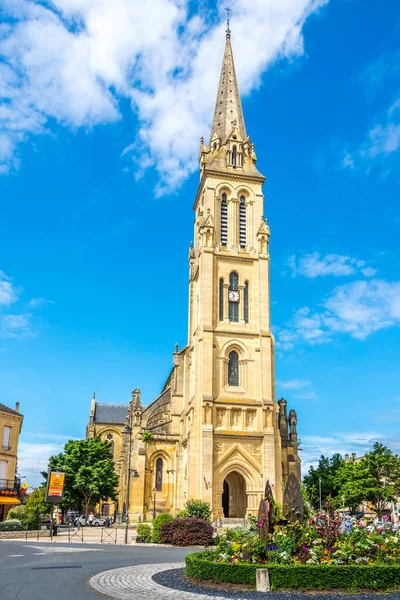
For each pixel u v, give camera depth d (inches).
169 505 2957.7
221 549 1045.8
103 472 3312.0
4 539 2028.8
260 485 2645.2
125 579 982.4
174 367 3307.1
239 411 2758.4
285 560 948.6
